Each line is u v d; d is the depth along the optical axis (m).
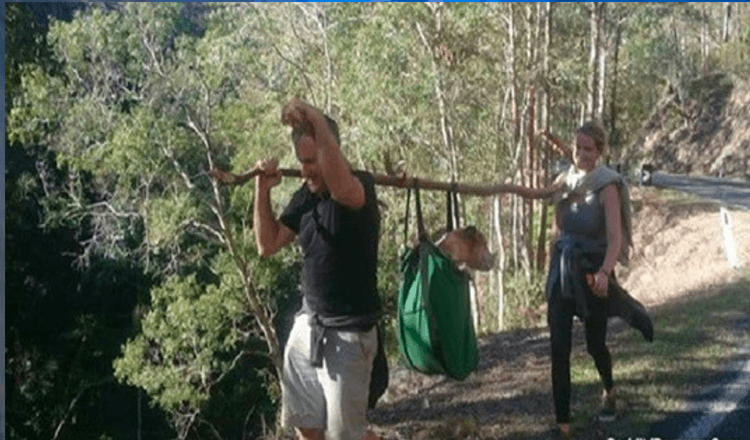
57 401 39.53
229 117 24.84
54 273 40.66
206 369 25.16
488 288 26.47
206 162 25.03
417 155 25.78
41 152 32.09
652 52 45.34
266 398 32.72
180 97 24.12
